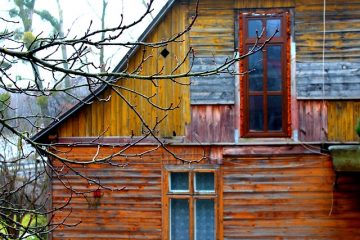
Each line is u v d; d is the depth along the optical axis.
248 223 9.23
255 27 9.25
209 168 9.32
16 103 16.50
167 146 9.39
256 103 9.28
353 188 9.07
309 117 9.14
